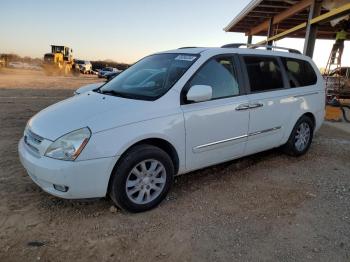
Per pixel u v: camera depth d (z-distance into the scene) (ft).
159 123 11.70
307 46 35.32
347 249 9.90
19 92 48.62
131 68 15.84
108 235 10.21
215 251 9.62
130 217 11.33
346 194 13.82
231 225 11.04
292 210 12.23
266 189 14.05
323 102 19.38
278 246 9.95
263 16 49.24
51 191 10.77
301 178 15.47
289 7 41.81
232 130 14.14
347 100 51.75
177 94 12.46
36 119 12.22
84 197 10.68
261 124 15.47
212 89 13.56
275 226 11.07
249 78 15.10
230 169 16.33
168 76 13.29
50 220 10.89
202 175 15.40
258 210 12.14
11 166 15.46
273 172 16.12
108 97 12.85
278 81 16.61
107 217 11.24
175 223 11.05
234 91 14.37
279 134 16.79
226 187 14.12
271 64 16.47
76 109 11.96
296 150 18.20
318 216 11.85
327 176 15.85
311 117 18.89
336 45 40.83
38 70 148.36
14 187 13.19
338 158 18.92
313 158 18.66
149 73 14.21
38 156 10.85
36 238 9.88
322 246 10.02
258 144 15.70
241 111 14.32
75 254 9.25
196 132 12.82
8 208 11.52
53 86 64.23
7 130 22.54
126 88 13.65
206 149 13.38
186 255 9.40
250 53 15.57
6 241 9.67
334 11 28.71
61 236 10.05
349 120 33.17
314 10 34.27
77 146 10.32
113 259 9.13
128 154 11.11
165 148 12.50
